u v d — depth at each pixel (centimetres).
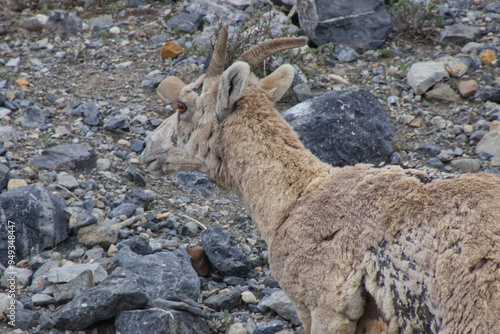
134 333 1457
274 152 1338
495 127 2609
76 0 3912
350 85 3045
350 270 1157
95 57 3366
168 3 3916
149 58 3325
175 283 1697
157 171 1612
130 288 1543
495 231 980
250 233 2139
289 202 1304
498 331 922
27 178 2262
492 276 947
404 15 3500
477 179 1083
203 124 1438
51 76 3159
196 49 3325
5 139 2497
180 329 1502
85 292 1543
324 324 1209
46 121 2731
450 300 988
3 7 3800
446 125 2723
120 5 3897
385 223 1118
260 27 3155
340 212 1198
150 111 2861
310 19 3356
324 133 2425
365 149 2456
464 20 3584
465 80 2978
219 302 1691
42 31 3625
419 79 2900
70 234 1986
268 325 1579
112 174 2392
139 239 1916
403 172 1183
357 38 3347
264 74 3030
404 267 1067
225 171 1423
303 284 1240
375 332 1165
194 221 2161
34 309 1614
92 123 2712
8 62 3269
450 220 1035
